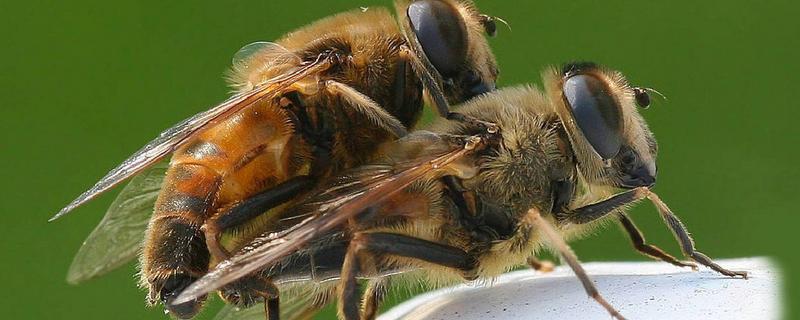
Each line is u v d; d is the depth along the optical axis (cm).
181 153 10
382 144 10
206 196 10
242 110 10
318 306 10
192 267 10
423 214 10
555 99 10
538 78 10
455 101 10
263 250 9
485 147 10
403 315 10
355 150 10
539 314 10
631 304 10
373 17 10
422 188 10
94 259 10
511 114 10
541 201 10
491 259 10
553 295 10
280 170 10
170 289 10
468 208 10
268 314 10
